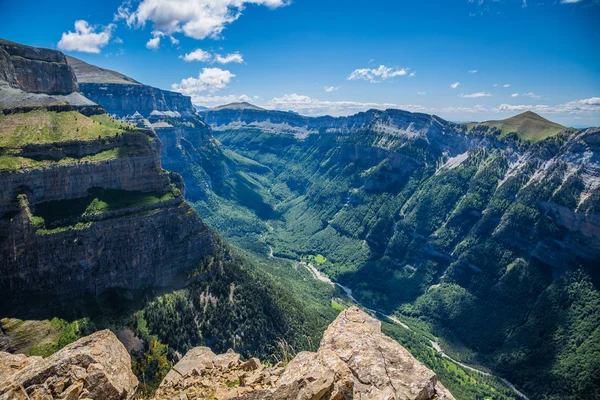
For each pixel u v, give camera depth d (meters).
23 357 33.03
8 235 121.00
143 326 132.62
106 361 32.09
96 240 136.75
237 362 42.59
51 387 27.89
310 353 34.97
